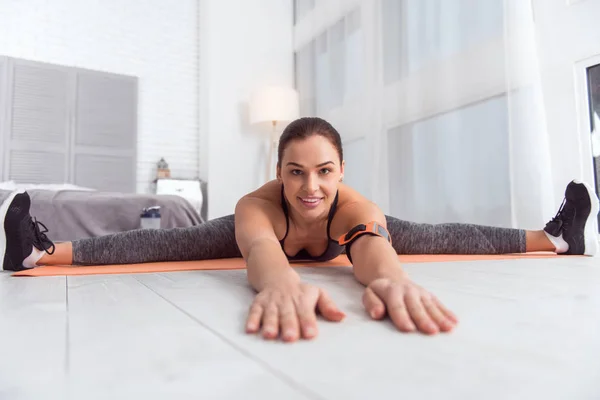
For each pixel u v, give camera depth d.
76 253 1.32
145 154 4.27
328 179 0.91
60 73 3.87
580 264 1.25
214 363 0.44
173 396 0.36
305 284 0.66
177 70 4.45
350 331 0.55
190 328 0.57
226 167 3.97
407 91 2.58
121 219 2.31
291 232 1.14
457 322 0.58
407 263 1.30
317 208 0.93
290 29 4.27
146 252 1.37
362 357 0.45
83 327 0.58
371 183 2.82
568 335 0.53
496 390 0.37
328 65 3.57
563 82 1.90
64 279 1.05
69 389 0.37
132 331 0.55
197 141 4.49
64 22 4.03
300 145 0.88
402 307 0.58
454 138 2.25
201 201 3.89
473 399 0.35
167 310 0.67
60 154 3.84
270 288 0.66
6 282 1.00
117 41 4.21
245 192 4.03
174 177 4.31
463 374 0.40
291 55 4.26
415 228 1.51
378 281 0.69
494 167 2.03
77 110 3.91
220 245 1.44
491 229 1.56
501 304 0.70
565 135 1.89
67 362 0.44
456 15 2.26
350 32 3.22
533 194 1.84
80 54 4.07
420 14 2.51
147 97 4.30
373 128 2.83
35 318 0.63
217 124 3.96
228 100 4.01
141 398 0.35
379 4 2.85
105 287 0.91
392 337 0.53
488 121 2.06
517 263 1.29
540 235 1.55
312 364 0.43
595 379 0.39
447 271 1.12
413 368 0.42
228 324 0.59
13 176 3.67
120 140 4.07
